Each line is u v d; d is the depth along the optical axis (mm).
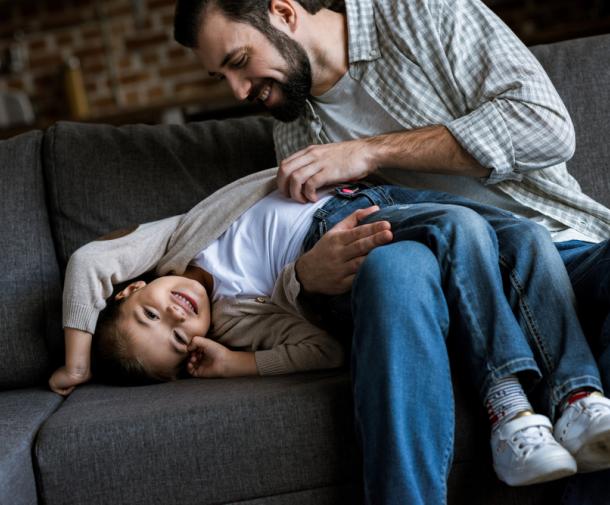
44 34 5434
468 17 1578
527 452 1055
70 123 1882
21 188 1768
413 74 1585
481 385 1150
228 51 1585
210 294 1562
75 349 1505
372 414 1087
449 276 1208
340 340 1491
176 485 1171
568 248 1433
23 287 1678
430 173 1581
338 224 1367
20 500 1104
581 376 1120
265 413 1180
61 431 1188
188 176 1796
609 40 1813
